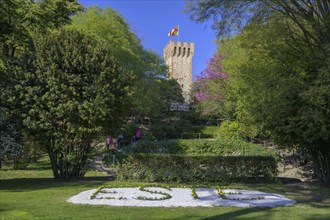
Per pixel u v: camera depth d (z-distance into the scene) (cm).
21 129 1385
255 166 1446
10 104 1341
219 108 3281
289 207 902
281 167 1975
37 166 2250
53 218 714
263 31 1374
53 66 1322
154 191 1123
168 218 735
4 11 1834
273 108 1266
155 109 4425
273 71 1326
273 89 1287
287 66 1321
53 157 1448
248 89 1447
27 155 1506
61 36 1429
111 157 1848
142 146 2352
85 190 1132
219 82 3156
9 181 1410
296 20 1296
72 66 1353
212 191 1164
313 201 1010
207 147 2481
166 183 1380
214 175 1429
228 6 1309
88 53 1394
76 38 1421
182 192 1130
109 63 1405
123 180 1426
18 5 2017
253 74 1400
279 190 1236
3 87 1350
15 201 919
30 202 906
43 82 1343
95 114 1310
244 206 898
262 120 1382
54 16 2228
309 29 1372
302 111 1221
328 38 1260
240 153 2442
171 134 4416
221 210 837
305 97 1148
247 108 1518
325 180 1401
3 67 1415
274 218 752
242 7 1327
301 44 1355
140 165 1430
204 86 3459
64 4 2273
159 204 911
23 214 750
